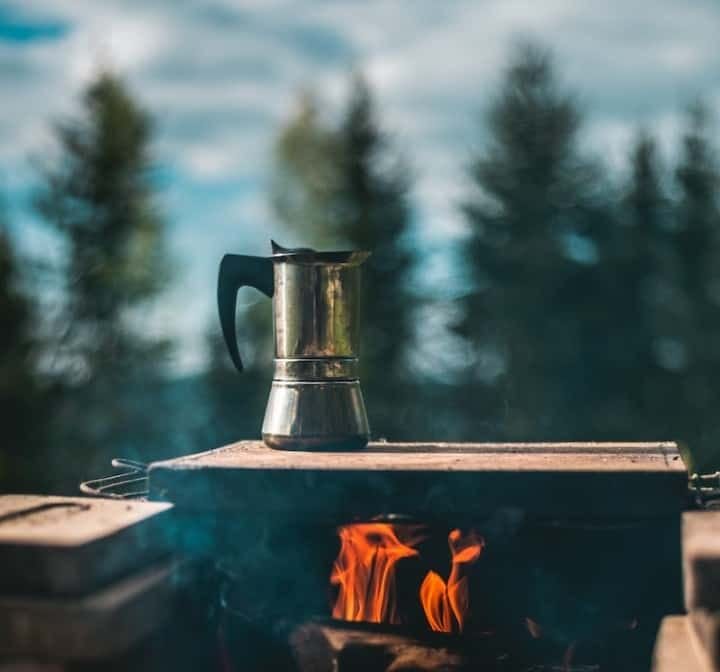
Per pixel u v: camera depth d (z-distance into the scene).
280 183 22.00
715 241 20.31
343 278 2.45
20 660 1.61
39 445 17.42
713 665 1.46
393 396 18.25
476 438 18.39
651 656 2.15
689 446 18.47
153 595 1.80
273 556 2.28
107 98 21.28
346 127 20.02
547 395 18.23
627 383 18.62
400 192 19.67
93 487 2.42
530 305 18.59
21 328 18.09
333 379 2.43
